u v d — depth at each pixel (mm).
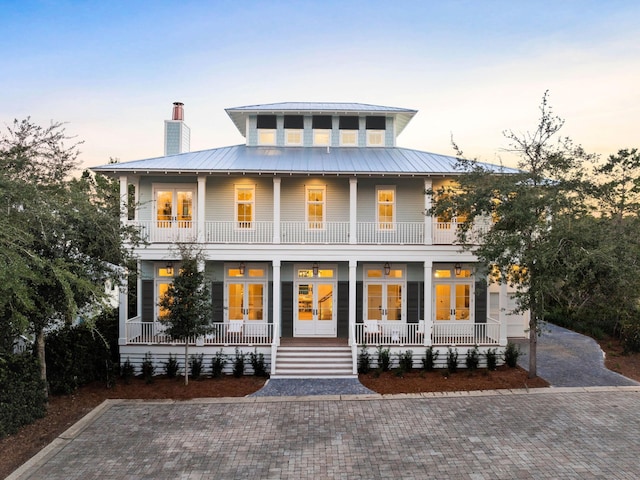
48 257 11914
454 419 12023
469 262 18531
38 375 12594
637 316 18078
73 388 14461
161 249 17641
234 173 17641
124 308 17078
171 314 14898
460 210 15148
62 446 10492
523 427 11398
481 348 17281
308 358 16891
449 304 19766
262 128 22609
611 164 19094
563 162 14039
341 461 9680
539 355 18172
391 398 13812
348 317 19641
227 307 18844
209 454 10047
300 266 19844
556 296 14766
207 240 18172
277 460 9742
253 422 11953
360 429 11422
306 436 11008
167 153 22297
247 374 16844
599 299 14773
